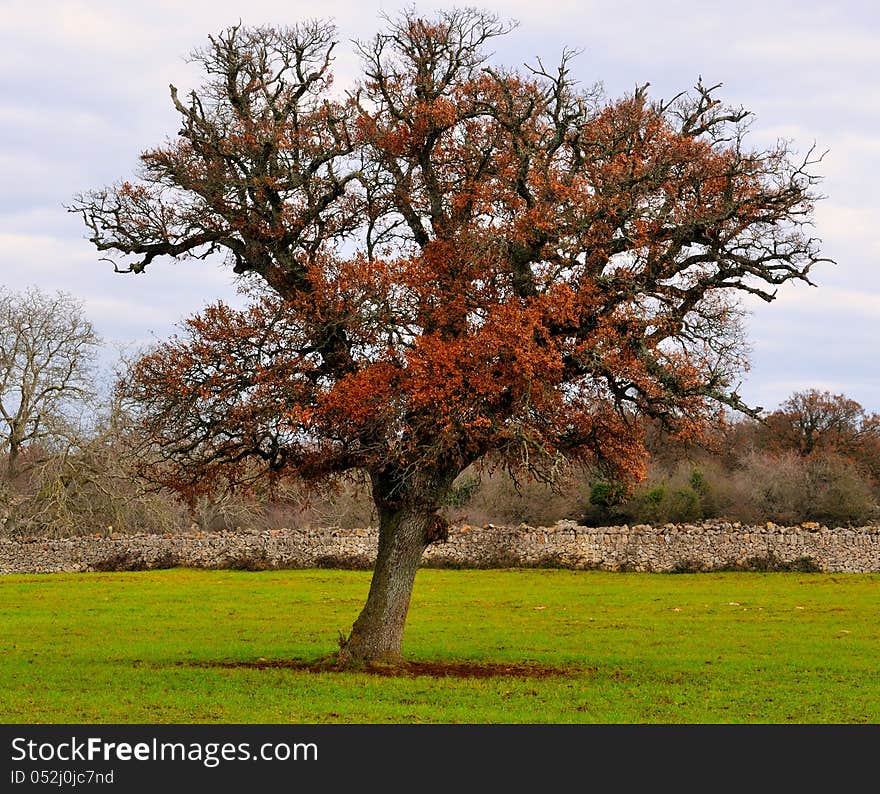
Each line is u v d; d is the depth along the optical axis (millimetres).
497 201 29219
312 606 49281
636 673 30031
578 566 65688
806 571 63281
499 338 25859
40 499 74688
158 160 29531
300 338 28141
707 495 81562
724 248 29203
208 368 28641
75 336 79250
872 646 35531
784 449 98562
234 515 87438
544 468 27516
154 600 51531
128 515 76562
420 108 29484
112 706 24453
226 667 30578
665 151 28688
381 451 27109
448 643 36719
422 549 30359
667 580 60188
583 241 27906
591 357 26750
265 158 29297
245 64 30750
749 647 35469
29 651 34469
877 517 81562
